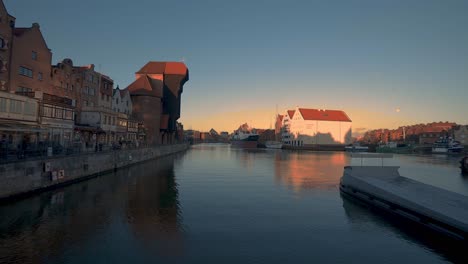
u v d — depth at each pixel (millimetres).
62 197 22938
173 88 91312
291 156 80500
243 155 84125
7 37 32125
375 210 21281
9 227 15992
